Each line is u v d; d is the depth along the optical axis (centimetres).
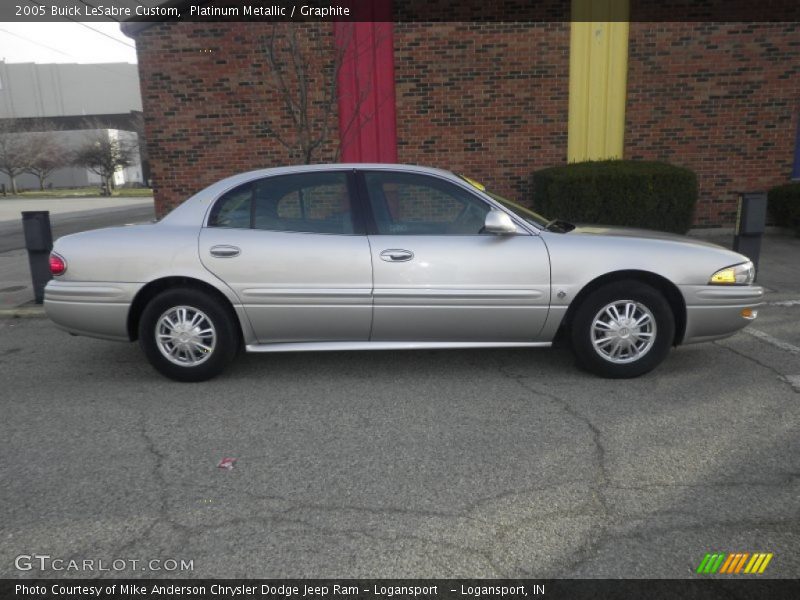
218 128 1106
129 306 460
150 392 459
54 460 354
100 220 2256
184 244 456
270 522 289
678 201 1005
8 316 716
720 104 1099
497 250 450
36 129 5269
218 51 1080
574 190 997
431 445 365
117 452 363
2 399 453
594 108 1105
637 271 454
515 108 1104
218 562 262
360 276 450
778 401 425
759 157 1118
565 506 299
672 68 1088
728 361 511
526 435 376
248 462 348
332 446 366
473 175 1128
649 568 254
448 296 450
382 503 304
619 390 448
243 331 464
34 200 4075
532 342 470
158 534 281
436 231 460
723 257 461
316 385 468
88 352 569
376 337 469
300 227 462
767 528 279
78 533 283
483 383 466
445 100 1102
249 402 436
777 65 1085
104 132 4922
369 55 1083
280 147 1111
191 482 327
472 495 310
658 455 349
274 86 1084
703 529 279
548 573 253
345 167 472
